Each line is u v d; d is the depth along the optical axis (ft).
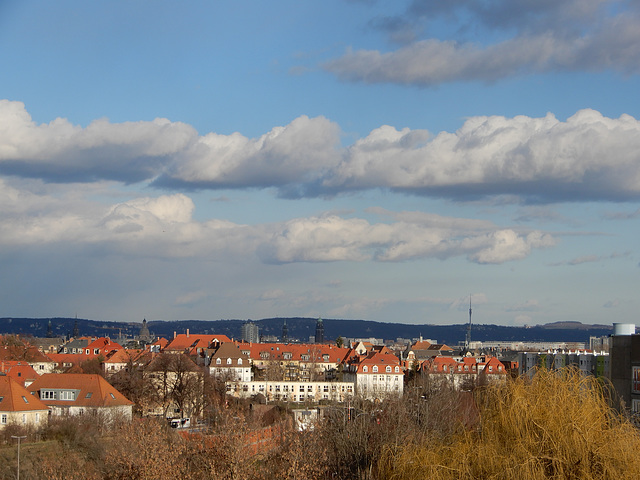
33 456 322.96
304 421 333.62
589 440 135.44
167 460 231.09
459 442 149.38
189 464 240.94
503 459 137.69
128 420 387.55
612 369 255.50
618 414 145.38
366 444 235.40
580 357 470.39
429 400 280.31
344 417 267.18
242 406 485.97
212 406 490.08
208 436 258.78
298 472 217.36
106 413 409.28
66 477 261.03
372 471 179.22
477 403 159.94
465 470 140.36
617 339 255.50
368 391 575.79
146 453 232.73
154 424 297.74
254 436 279.28
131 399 511.40
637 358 248.11
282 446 241.76
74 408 430.61
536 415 142.31
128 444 257.75
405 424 246.68
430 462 146.30
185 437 287.28
